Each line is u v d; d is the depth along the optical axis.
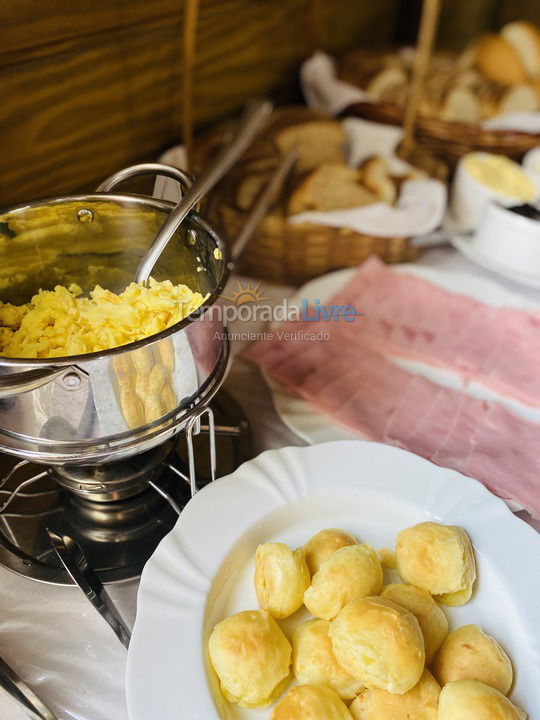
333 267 0.94
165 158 0.95
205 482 0.61
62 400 0.44
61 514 0.59
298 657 0.45
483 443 0.65
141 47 0.88
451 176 1.16
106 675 0.48
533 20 1.64
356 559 0.48
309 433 0.67
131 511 0.59
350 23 1.43
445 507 0.55
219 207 0.90
